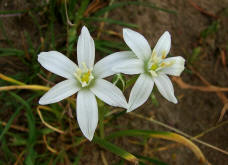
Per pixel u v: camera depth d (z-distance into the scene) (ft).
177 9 0.56
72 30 0.47
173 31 0.54
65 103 0.46
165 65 0.31
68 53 0.46
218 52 0.55
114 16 0.54
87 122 0.29
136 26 0.50
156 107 0.50
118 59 0.31
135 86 0.30
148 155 0.48
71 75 0.31
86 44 0.31
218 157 0.48
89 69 0.30
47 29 0.50
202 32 0.54
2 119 0.45
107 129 0.48
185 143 0.38
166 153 0.48
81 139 0.41
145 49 0.31
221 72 0.54
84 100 0.30
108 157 0.46
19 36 0.50
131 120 0.49
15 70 0.48
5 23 0.50
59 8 0.49
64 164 0.45
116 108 0.48
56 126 0.45
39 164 0.43
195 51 0.51
